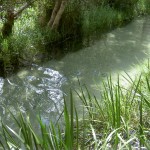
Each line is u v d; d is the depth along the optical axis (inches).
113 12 415.2
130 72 240.5
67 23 320.5
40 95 203.3
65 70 246.8
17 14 264.8
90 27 348.5
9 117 173.8
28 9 315.9
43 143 92.8
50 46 291.1
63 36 311.9
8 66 235.3
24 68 240.8
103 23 374.9
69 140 92.7
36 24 304.8
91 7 397.1
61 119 171.2
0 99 196.4
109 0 455.8
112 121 129.1
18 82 219.9
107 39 339.0
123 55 290.4
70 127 94.1
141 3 474.9
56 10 302.8
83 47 306.8
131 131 129.9
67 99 195.8
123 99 148.8
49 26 306.5
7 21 263.6
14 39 252.4
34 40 272.8
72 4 333.4
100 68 254.4
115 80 224.1
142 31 382.9
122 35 358.9
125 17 426.6
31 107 187.6
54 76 233.8
